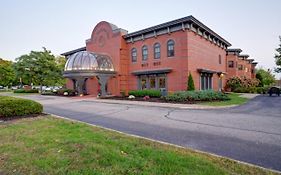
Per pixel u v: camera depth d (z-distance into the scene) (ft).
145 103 60.70
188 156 16.44
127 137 22.41
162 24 81.92
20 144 19.57
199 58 86.43
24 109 37.04
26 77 142.10
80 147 18.44
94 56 91.81
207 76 95.66
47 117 35.70
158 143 20.42
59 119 33.60
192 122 32.89
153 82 88.99
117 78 96.12
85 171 13.67
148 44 89.97
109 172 13.57
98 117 38.24
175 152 17.46
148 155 16.55
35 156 16.48
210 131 26.66
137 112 44.47
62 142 19.95
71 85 132.67
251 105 57.11
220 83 114.62
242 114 41.14
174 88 80.33
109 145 19.22
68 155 16.60
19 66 137.90
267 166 15.62
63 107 55.42
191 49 79.46
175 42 80.33
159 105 55.42
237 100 67.67
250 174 13.48
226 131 26.63
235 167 14.53
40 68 138.10
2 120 32.53
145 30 87.97
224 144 21.07
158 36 86.33
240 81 122.11
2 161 15.61
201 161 15.35
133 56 96.48
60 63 169.17
